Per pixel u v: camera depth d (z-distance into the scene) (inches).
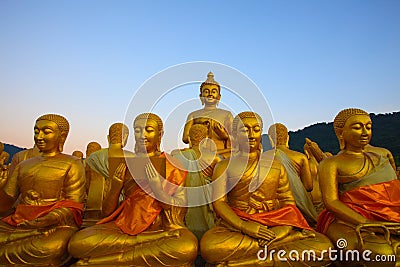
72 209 224.5
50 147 238.4
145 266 198.2
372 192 215.5
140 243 202.1
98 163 266.8
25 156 313.6
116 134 240.8
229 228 208.5
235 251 195.9
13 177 237.1
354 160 227.9
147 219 212.5
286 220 212.1
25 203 226.1
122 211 224.7
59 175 229.9
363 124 227.9
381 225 195.9
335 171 227.6
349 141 230.8
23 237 208.4
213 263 201.5
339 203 217.8
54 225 214.8
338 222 217.2
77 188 235.3
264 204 223.0
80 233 205.2
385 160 226.7
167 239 202.1
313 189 303.4
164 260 196.9
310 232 207.8
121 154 233.3
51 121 238.7
